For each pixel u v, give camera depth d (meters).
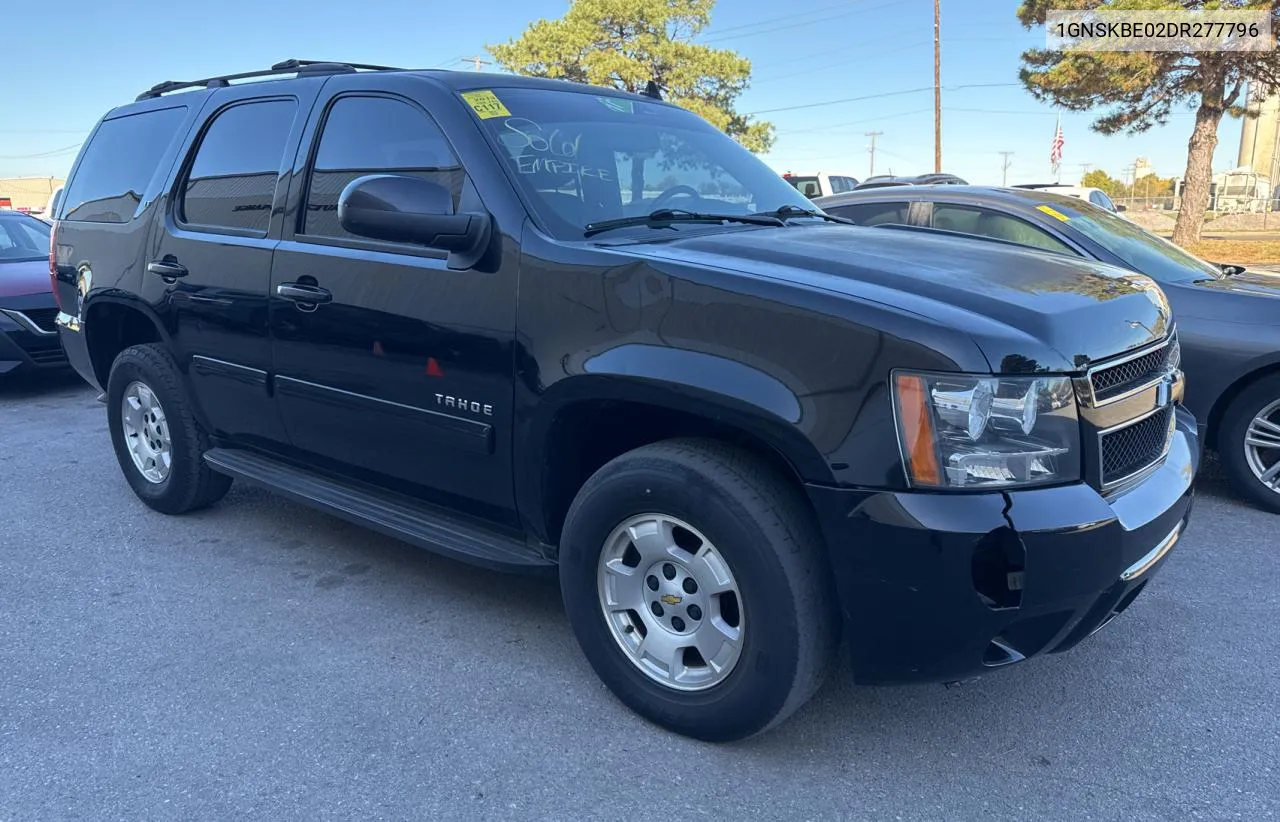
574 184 3.21
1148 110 23.16
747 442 2.71
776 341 2.45
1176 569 4.13
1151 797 2.57
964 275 2.71
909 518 2.31
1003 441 2.33
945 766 2.71
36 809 2.52
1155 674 3.23
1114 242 5.37
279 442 3.95
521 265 2.92
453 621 3.62
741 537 2.51
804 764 2.72
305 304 3.56
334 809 2.53
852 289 2.50
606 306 2.73
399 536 3.40
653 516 2.74
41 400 7.85
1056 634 2.48
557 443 2.94
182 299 4.16
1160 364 2.88
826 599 2.53
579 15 36.25
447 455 3.22
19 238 8.80
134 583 3.99
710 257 2.75
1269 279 5.25
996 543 2.33
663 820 2.48
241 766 2.71
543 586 3.95
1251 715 2.97
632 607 2.87
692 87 36.53
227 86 4.34
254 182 3.93
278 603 3.79
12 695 3.10
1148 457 2.79
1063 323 2.51
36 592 3.91
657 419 2.94
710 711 2.71
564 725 2.91
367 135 3.54
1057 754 2.77
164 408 4.46
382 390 3.35
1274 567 4.14
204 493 4.62
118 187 4.73
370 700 3.06
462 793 2.59
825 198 6.72
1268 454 4.84
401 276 3.23
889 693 3.11
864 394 2.35
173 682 3.18
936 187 6.23
